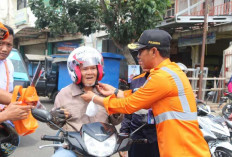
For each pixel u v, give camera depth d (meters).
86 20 9.75
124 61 12.84
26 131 1.77
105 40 13.98
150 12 7.99
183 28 10.88
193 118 1.92
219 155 3.64
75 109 2.14
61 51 16.09
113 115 2.23
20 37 17.06
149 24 8.55
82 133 1.83
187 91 1.92
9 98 1.76
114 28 8.93
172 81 1.86
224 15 8.97
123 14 8.66
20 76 6.16
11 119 1.60
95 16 9.88
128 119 2.76
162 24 9.81
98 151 1.72
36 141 5.30
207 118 3.89
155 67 2.07
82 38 14.85
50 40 16.30
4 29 1.86
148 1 8.02
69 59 2.15
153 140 2.54
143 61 2.11
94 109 1.97
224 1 10.19
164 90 1.83
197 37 10.52
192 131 1.88
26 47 19.31
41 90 9.38
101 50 14.30
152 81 1.84
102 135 1.82
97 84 2.26
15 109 1.60
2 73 2.03
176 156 1.83
